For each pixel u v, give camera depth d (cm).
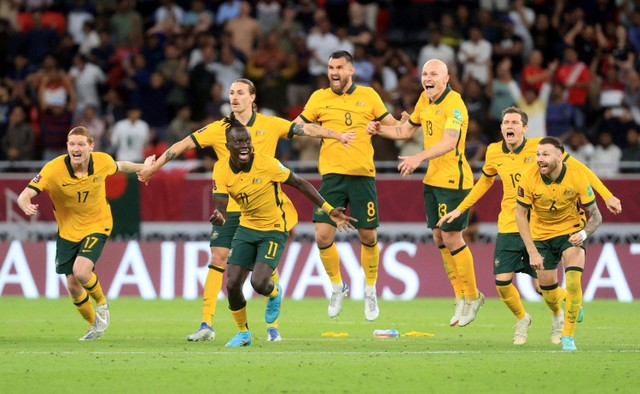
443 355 3725
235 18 8862
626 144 7644
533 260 3866
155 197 7194
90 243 4269
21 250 7025
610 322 5288
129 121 7819
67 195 4209
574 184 3881
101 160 4250
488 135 7662
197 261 6900
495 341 4375
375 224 4722
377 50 8325
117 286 6950
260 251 3941
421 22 9025
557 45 8512
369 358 3622
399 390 2942
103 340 4328
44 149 8000
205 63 8269
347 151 4622
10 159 7812
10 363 3444
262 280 3906
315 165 7131
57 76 8256
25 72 8706
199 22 8875
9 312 5788
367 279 4831
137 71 8319
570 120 7881
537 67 7962
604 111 8062
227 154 4319
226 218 4278
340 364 3447
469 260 4650
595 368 3362
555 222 3997
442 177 4650
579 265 3897
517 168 4241
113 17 8894
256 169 3856
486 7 8919
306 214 7138
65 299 6719
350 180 4669
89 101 8469
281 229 3969
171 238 7194
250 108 4325
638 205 6931
